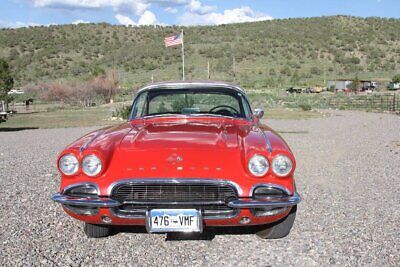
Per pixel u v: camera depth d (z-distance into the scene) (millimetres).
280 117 24969
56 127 19859
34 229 4352
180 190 3473
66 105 48656
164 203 3443
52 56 99312
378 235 4090
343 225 4391
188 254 3684
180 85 4996
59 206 5219
